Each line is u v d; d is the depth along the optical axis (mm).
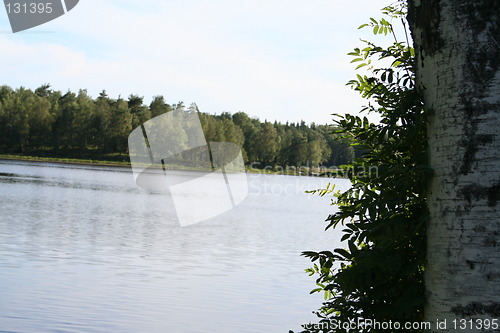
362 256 2875
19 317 8195
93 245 16438
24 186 44594
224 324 8531
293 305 9891
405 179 2623
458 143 2365
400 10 3342
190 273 12617
